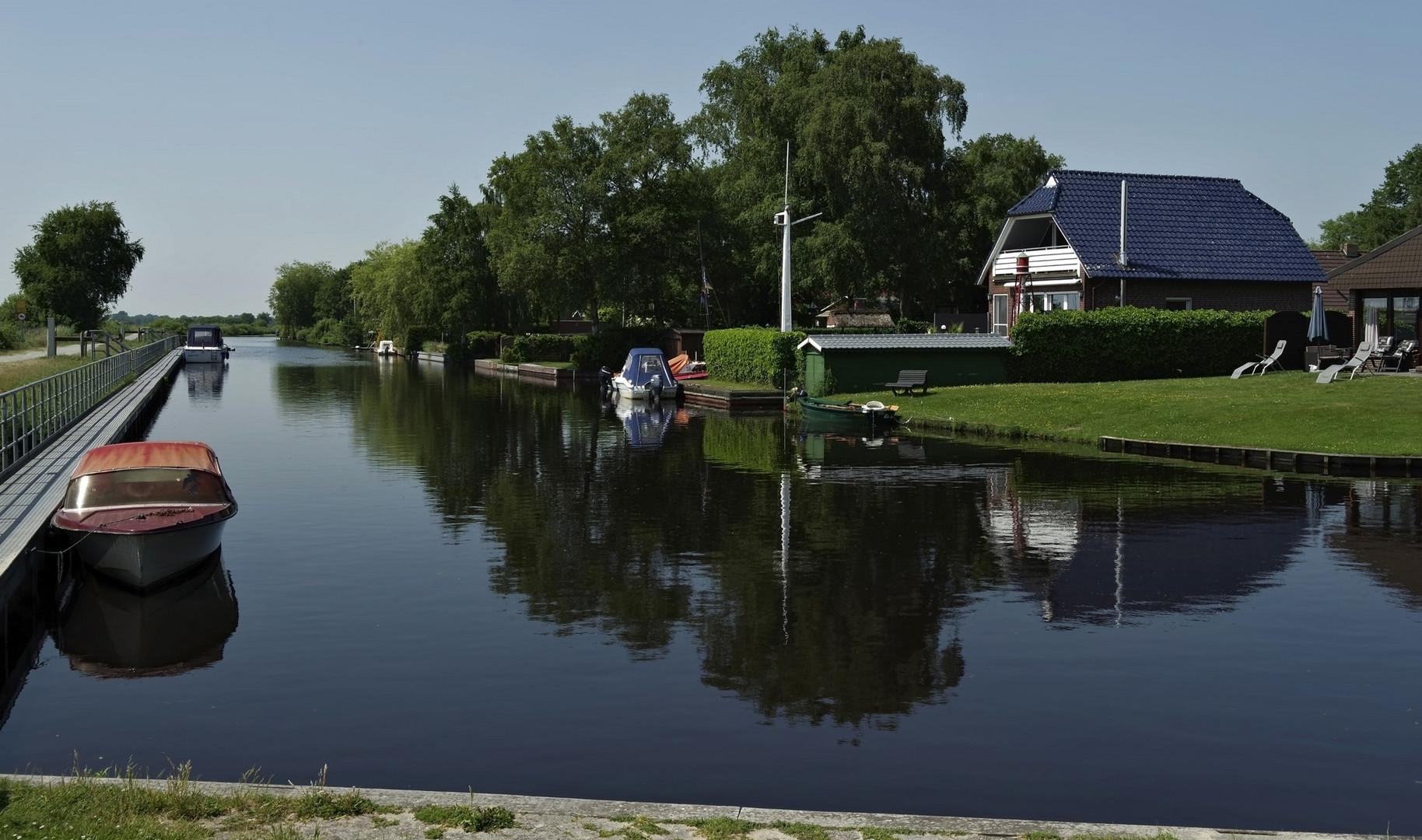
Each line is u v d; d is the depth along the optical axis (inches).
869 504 932.0
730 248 3115.2
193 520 684.7
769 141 2842.0
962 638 561.0
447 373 3319.4
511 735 437.7
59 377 1256.8
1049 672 507.8
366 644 558.6
